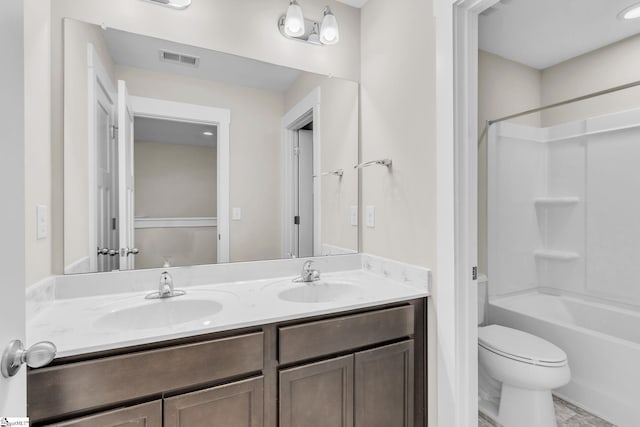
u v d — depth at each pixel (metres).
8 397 0.53
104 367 0.85
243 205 1.66
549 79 2.46
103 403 0.85
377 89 1.76
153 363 0.90
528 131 2.38
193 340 0.97
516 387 1.63
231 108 1.62
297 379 1.11
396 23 1.61
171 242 1.50
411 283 1.49
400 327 1.33
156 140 1.48
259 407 1.05
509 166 2.28
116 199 1.38
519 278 2.35
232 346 1.01
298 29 1.62
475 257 1.33
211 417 0.97
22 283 0.57
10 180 0.53
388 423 1.30
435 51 1.38
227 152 1.62
